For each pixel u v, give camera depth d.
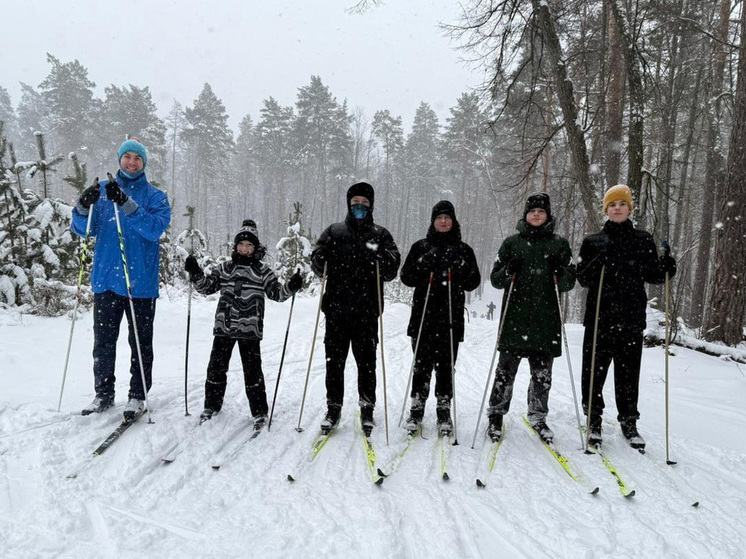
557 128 9.10
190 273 3.49
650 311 8.32
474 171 37.59
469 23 8.15
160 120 39.97
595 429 3.45
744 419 4.27
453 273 3.52
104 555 1.97
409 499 2.59
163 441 3.05
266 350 6.59
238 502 2.49
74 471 2.60
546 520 2.43
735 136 7.75
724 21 11.25
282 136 42.81
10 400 3.39
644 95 7.79
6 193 6.97
